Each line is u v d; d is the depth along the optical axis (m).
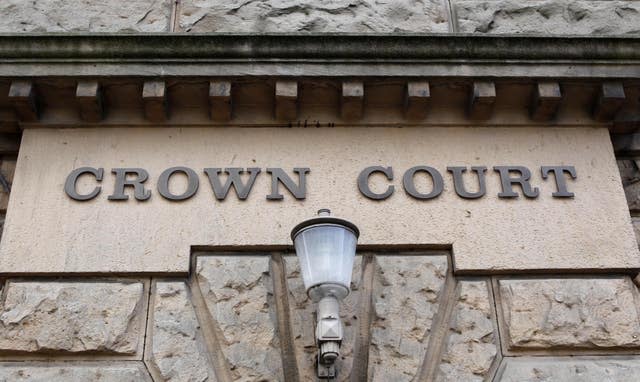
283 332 4.50
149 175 4.93
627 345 4.51
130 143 5.05
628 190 5.32
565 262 4.73
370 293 4.65
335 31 5.71
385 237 4.77
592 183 5.04
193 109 5.16
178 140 5.08
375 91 5.13
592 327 4.54
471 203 4.92
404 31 5.79
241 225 4.77
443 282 4.68
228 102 5.01
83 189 4.86
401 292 4.62
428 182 5.00
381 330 4.49
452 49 5.09
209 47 5.02
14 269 4.55
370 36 5.07
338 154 5.07
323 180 4.96
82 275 4.58
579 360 4.49
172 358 4.34
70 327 4.39
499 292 4.67
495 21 5.89
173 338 4.39
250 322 4.47
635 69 5.14
